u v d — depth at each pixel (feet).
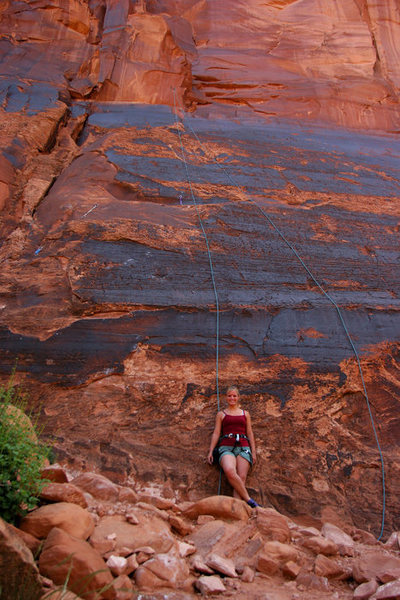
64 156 24.45
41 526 8.16
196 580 8.41
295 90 33.96
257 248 18.39
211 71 34.37
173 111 30.22
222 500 10.50
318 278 17.53
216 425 12.94
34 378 13.41
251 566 9.21
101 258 16.56
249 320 15.47
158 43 33.04
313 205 21.75
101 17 36.14
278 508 11.90
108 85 31.01
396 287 17.85
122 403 13.28
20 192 20.98
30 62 30.86
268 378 14.25
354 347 15.28
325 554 9.92
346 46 37.35
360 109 33.42
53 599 6.93
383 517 11.89
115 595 7.52
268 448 12.92
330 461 12.84
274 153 25.81
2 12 33.32
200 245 17.92
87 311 14.93
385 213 22.03
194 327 15.06
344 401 14.14
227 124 29.76
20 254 17.15
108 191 20.89
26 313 14.75
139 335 14.58
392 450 13.30
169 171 22.34
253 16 38.93
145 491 11.63
